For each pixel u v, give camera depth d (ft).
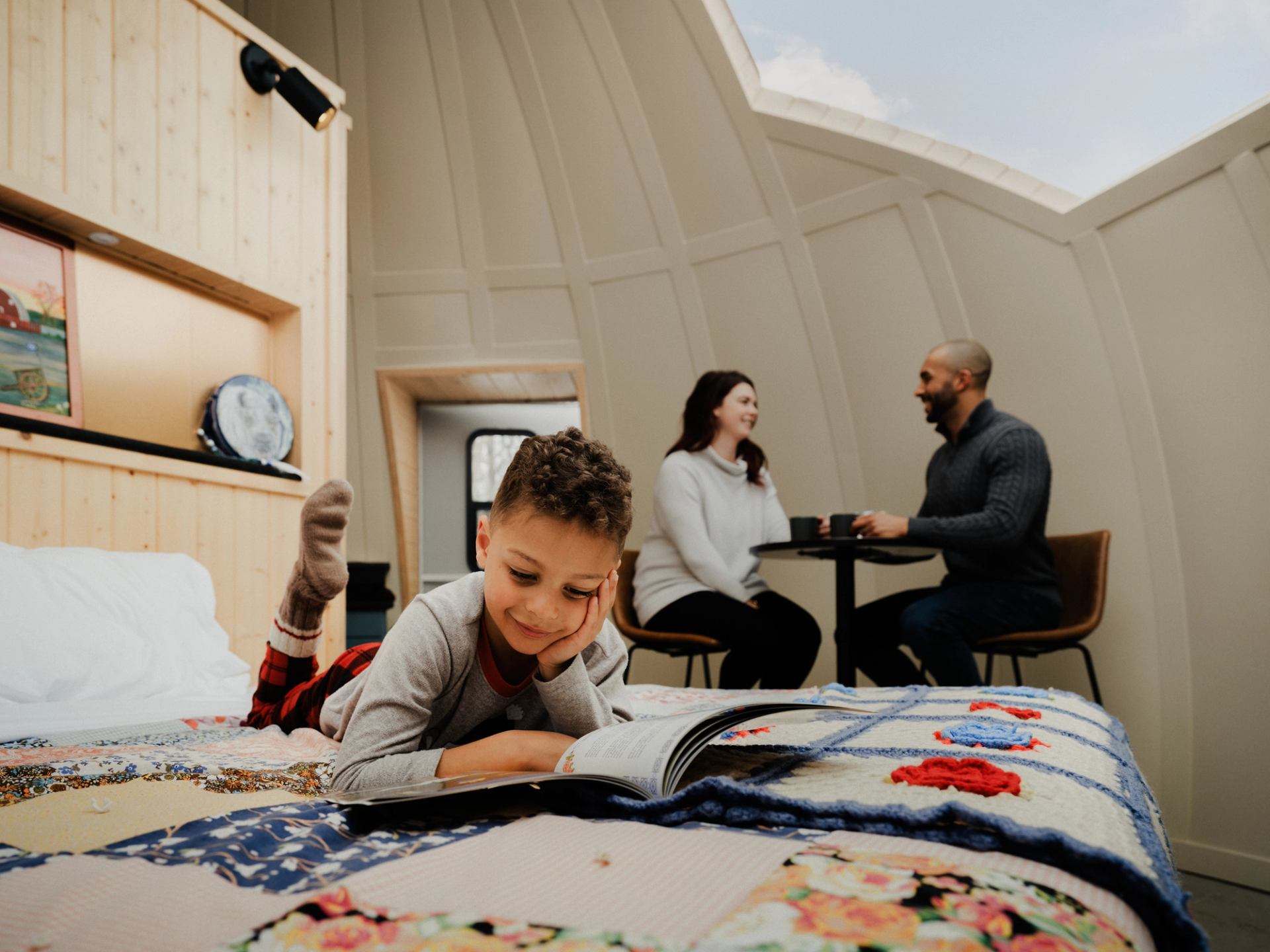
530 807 2.84
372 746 3.13
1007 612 9.47
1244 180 9.18
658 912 1.77
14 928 1.80
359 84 14.42
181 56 9.75
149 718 5.70
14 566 6.46
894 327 13.12
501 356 15.55
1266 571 9.27
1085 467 11.25
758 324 14.23
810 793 2.82
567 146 14.42
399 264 15.46
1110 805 2.76
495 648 3.65
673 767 2.84
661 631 10.80
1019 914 1.70
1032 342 11.71
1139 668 10.65
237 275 10.14
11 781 3.36
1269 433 9.23
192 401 10.02
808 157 13.26
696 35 13.01
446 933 1.67
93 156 8.71
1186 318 9.98
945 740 3.81
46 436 7.98
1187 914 1.94
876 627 10.96
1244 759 9.36
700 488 11.30
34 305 8.35
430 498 16.97
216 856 2.20
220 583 9.72
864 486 13.74
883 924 1.64
